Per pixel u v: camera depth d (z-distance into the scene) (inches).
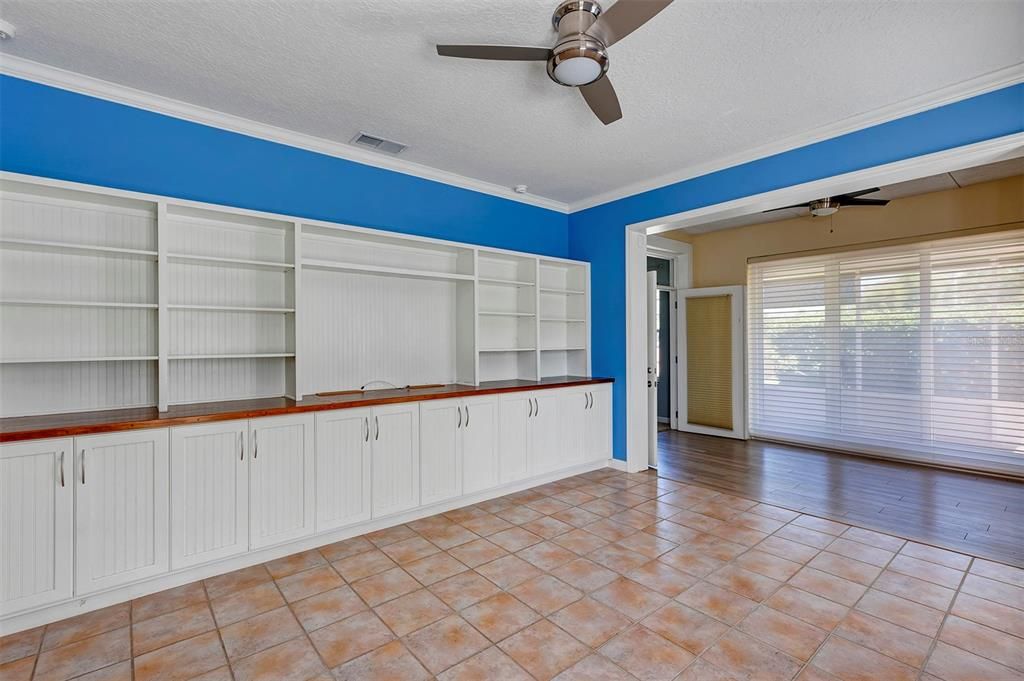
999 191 171.3
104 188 97.7
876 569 104.3
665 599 92.6
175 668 73.3
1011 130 100.8
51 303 92.9
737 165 146.4
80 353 103.7
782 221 226.1
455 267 164.6
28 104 98.6
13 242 90.7
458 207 166.9
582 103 115.0
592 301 191.8
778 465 189.6
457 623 85.1
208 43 91.6
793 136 132.8
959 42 91.3
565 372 199.6
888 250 196.7
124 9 81.7
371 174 146.8
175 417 95.3
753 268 237.0
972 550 113.6
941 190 183.2
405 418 128.6
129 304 100.0
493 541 119.0
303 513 111.4
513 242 182.9
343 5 81.0
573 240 199.6
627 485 163.9
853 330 206.7
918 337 190.5
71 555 85.3
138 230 110.3
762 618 86.3
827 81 105.2
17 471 81.0
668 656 76.2
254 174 126.1
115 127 107.8
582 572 103.3
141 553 91.9
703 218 158.4
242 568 104.9
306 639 80.6
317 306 135.7
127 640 80.0
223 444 101.0
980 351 177.3
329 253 138.3
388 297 149.4
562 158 149.7
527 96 111.6
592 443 178.1
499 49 79.2
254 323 125.3
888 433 198.1
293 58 96.5
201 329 118.0
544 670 73.1
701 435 248.5
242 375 123.6
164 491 94.3
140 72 101.4
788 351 225.6
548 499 149.9
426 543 117.8
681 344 260.1
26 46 92.2
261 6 81.1
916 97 111.9
